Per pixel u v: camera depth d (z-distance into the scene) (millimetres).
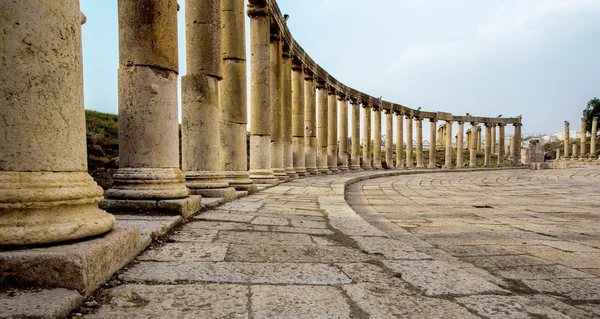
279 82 17688
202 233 5477
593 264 5211
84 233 3398
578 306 3578
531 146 54219
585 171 33875
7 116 3164
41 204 3207
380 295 3266
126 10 6316
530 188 18453
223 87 11648
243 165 11758
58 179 3363
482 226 8227
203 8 8945
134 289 3236
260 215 7316
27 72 3203
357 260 4363
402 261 4367
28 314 2510
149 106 6359
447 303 3127
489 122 50344
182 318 2691
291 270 3889
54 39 3344
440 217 9453
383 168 39000
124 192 6270
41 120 3275
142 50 6309
